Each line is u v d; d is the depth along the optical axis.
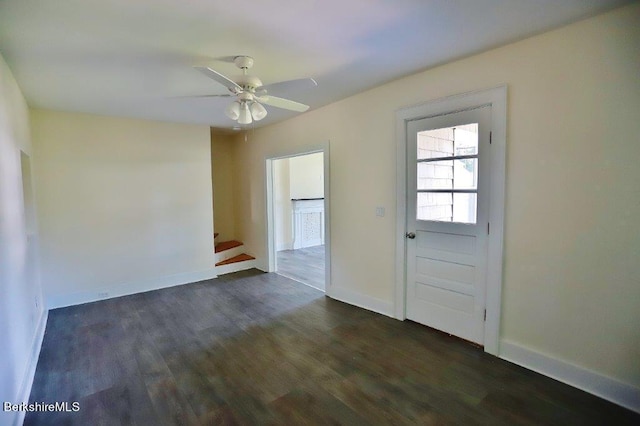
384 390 2.26
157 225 4.64
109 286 4.28
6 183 2.16
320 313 3.65
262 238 5.54
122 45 2.24
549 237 2.32
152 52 2.37
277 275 5.29
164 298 4.23
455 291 2.96
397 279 3.40
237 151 6.06
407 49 2.45
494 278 2.63
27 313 2.59
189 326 3.37
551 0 1.82
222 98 3.44
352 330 3.20
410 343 2.91
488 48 2.47
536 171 2.36
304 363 2.62
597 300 2.14
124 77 2.83
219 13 1.86
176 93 3.28
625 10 1.92
